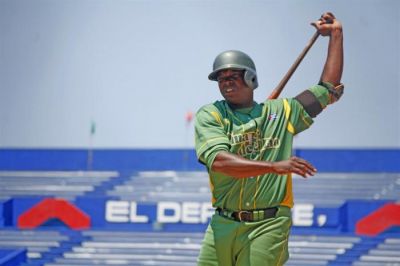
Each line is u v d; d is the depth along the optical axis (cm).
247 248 1706
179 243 3988
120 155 5219
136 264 3828
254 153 1712
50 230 4172
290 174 1720
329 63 1836
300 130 1778
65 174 5159
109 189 4925
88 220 4291
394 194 4697
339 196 4669
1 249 3797
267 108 1745
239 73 1698
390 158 4938
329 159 4969
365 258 3769
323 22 1872
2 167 5322
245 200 1698
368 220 4022
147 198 4709
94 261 3900
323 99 1792
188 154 5138
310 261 3781
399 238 3878
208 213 4209
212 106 1731
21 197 4797
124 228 4259
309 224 4125
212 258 1755
